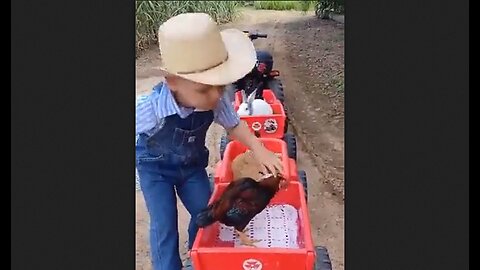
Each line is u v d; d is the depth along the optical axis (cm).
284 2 674
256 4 678
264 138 294
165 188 228
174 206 230
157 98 217
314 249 204
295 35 558
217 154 345
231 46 212
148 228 276
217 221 207
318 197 307
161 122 216
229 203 199
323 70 469
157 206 228
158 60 458
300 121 392
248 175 234
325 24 603
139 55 469
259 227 227
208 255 185
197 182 235
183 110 214
